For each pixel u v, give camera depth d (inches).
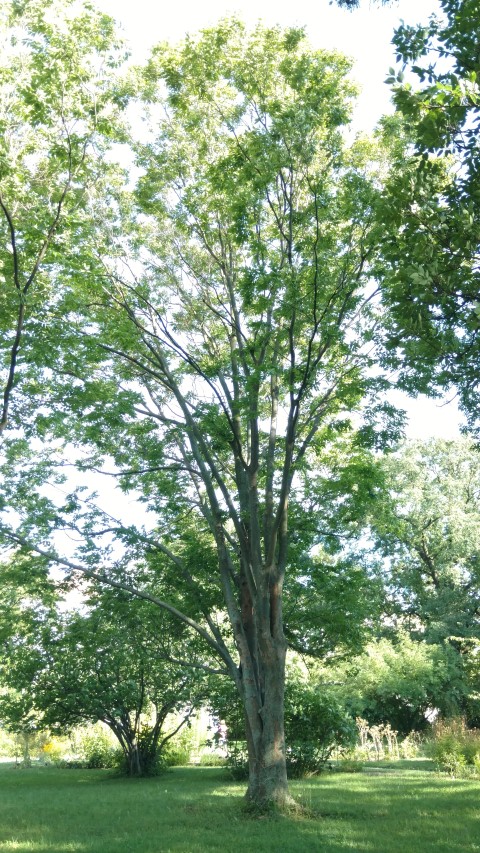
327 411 607.8
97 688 903.1
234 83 564.4
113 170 556.4
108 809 560.1
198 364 620.7
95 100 446.3
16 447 623.5
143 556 681.0
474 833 413.1
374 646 1314.0
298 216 546.0
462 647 1380.4
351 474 638.5
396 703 1296.8
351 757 1007.0
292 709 821.9
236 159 535.8
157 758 949.2
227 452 675.4
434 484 1507.1
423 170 304.7
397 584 1523.1
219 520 609.9
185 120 600.7
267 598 560.1
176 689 913.5
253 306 538.6
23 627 876.6
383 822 464.1
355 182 516.4
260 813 506.6
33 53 430.0
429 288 305.7
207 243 626.2
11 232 409.4
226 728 858.8
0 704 965.8
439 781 722.2
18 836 434.3
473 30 284.5
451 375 350.6
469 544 1413.6
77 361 561.6
